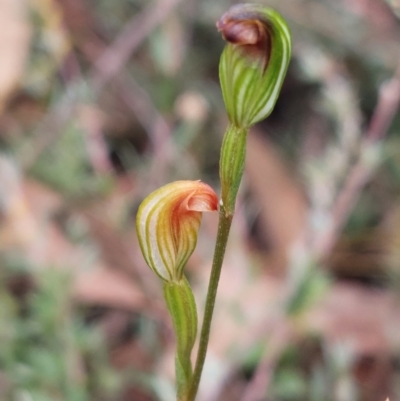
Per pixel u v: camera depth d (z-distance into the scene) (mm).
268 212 259
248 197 264
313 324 201
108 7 297
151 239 119
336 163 201
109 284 222
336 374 181
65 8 292
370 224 249
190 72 274
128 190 256
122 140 283
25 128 263
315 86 288
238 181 113
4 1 258
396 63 269
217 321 205
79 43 294
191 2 281
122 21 299
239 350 191
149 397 205
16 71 257
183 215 118
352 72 279
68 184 221
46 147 237
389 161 252
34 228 210
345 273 246
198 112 241
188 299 122
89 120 230
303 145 277
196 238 120
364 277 246
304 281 188
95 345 196
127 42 248
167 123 253
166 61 250
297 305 188
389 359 209
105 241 225
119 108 282
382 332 212
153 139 258
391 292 218
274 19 108
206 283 219
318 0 275
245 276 217
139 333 216
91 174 259
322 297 197
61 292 189
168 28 254
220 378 186
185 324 122
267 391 187
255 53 109
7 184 210
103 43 298
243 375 209
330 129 275
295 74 293
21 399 179
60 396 184
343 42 271
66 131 225
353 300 219
